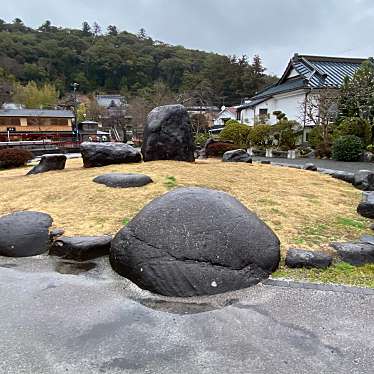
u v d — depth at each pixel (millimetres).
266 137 14469
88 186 5051
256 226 2936
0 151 10984
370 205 4113
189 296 2418
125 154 7055
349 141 11008
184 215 2834
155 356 1778
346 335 1954
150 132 7070
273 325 2057
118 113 32219
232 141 14289
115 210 4121
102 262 3061
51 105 34812
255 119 17766
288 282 2607
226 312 2215
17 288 2578
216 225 2771
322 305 2285
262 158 12609
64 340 1918
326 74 15930
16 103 34406
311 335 1952
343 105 13289
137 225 2875
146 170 5938
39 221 3613
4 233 3363
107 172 5977
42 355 1789
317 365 1700
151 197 4488
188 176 5516
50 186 5355
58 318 2150
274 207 4270
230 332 1990
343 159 11078
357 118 12164
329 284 2576
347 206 4555
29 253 3268
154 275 2531
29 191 5168
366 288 2514
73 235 3463
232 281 2514
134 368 1688
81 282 2680
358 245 3082
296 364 1708
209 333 1981
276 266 2809
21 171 9180
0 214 4223
